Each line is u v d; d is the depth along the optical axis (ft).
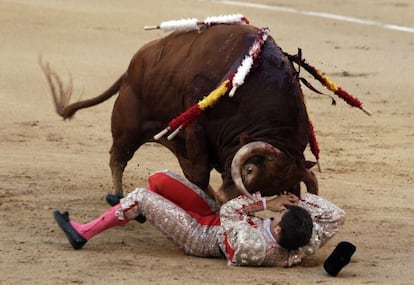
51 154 78.89
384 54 129.29
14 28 135.13
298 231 45.55
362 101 104.06
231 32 53.78
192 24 56.03
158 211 48.32
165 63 56.75
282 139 49.19
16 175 69.41
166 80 56.29
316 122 95.14
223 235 47.44
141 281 43.50
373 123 95.20
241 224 46.73
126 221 49.06
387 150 84.69
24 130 87.61
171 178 49.29
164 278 44.06
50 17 145.18
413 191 69.62
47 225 55.01
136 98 59.72
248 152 46.65
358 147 85.61
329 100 103.86
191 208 49.26
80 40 130.11
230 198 48.88
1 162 74.33
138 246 51.13
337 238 54.13
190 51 55.11
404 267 47.52
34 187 65.82
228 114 51.21
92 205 61.41
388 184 72.23
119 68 114.93
